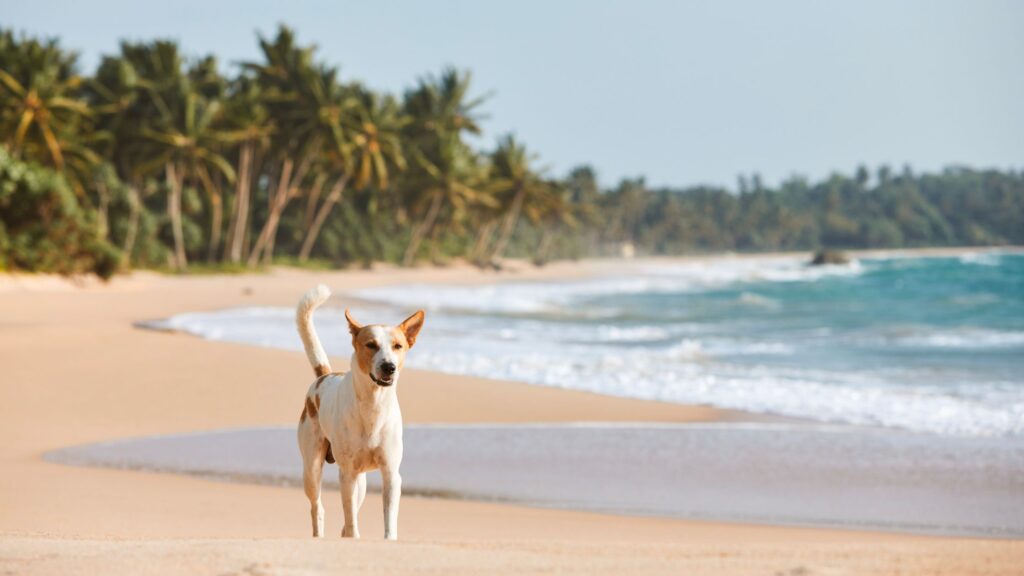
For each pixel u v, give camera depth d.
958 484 10.07
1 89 56.81
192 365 18.72
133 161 68.81
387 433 5.39
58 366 18.34
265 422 13.86
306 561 3.69
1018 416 14.26
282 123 75.62
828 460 11.31
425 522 8.12
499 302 47.00
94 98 67.62
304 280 65.56
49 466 10.52
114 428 13.26
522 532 7.71
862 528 8.30
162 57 68.38
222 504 8.46
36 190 44.50
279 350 21.28
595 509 8.99
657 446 12.22
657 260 167.50
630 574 3.56
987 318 36.66
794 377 19.00
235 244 73.81
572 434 13.04
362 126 77.06
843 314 39.91
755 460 11.34
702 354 23.25
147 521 7.43
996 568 3.71
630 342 26.48
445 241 106.38
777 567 3.71
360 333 5.37
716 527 8.23
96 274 46.91
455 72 93.62
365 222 90.75
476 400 15.79
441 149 89.62
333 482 9.98
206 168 74.94
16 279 41.94
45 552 3.97
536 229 138.75
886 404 15.51
